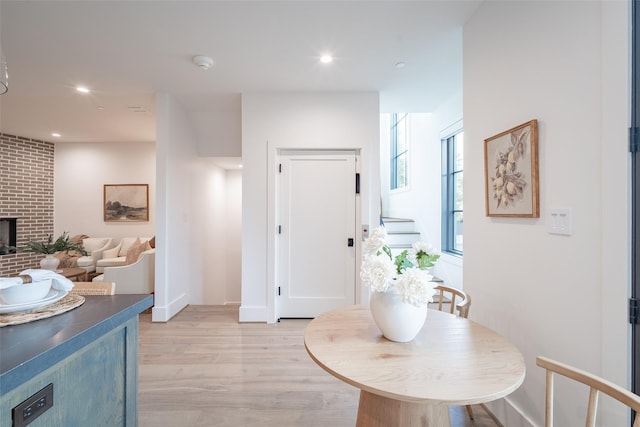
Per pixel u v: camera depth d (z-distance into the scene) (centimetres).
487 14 180
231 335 285
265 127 318
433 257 121
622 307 105
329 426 167
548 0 135
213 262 490
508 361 103
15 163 521
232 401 188
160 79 290
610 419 109
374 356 107
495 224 173
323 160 325
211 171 477
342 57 251
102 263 496
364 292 322
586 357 118
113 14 195
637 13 102
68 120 427
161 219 322
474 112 193
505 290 165
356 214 325
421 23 206
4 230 515
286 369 225
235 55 247
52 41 225
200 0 183
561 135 129
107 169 582
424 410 109
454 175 393
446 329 132
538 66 141
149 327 306
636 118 102
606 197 109
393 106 378
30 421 71
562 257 128
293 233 326
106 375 98
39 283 95
